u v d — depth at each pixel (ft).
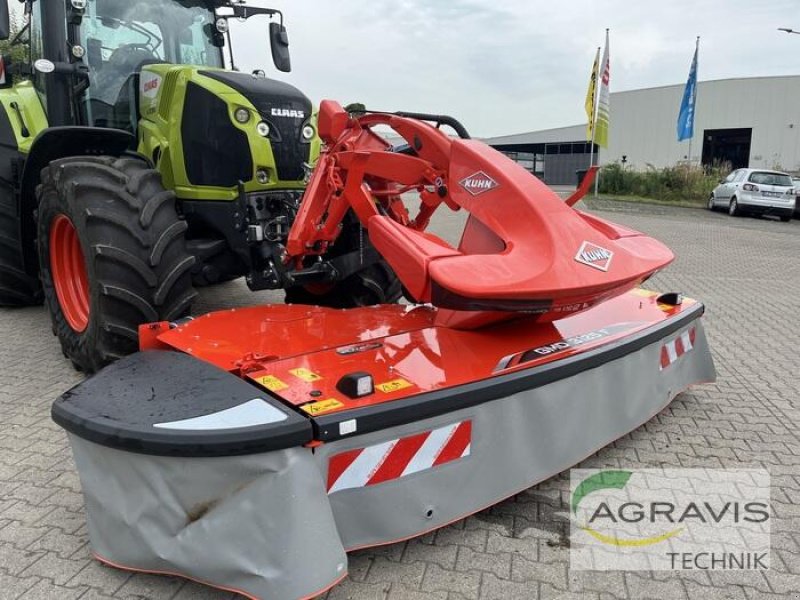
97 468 7.22
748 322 19.02
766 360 15.34
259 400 7.01
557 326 10.39
